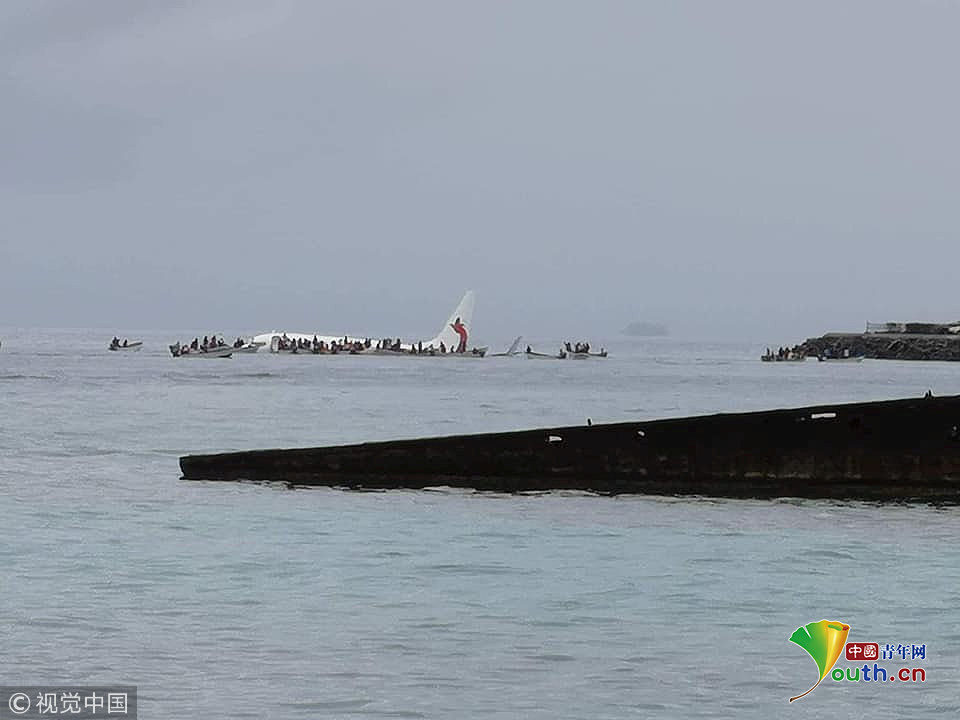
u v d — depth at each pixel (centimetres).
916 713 5650
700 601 7656
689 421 11219
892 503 10856
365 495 11706
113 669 6134
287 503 11319
